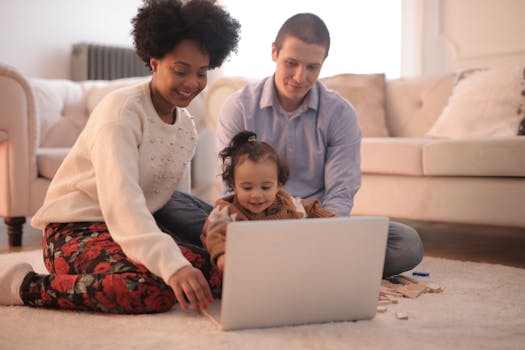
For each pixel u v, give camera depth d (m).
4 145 2.71
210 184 5.18
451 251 2.65
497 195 2.35
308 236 1.26
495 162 2.33
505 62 3.94
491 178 2.38
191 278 1.28
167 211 1.85
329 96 1.92
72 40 5.21
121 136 1.46
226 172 1.62
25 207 2.74
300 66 1.74
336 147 1.90
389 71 4.54
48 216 1.58
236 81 3.14
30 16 4.95
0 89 2.66
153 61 1.54
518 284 1.80
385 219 1.33
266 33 5.23
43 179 2.79
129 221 1.37
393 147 2.59
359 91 3.36
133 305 1.38
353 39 4.68
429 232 3.26
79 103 3.70
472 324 1.35
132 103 1.52
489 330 1.31
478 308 1.50
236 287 1.23
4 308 1.45
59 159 2.80
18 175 2.71
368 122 3.29
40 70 5.03
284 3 5.08
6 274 1.48
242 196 1.54
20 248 2.72
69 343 1.18
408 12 4.40
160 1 1.49
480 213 2.39
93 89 3.75
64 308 1.44
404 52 4.44
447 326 1.34
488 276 1.92
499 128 2.83
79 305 1.41
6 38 4.82
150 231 1.36
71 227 1.57
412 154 2.54
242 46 5.36
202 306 1.30
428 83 3.35
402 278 1.83
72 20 5.20
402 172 2.58
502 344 1.21
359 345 1.18
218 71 5.49
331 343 1.19
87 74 5.14
